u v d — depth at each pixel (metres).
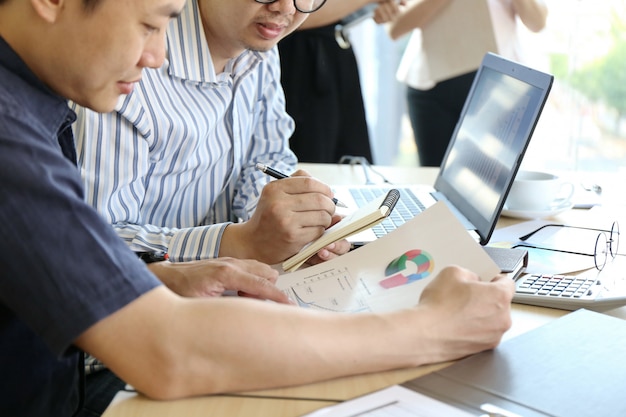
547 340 0.99
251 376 0.88
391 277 1.13
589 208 1.69
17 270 0.82
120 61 0.90
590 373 0.90
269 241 1.33
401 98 3.70
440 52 2.85
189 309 0.87
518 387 0.88
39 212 0.83
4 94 0.88
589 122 3.17
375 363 0.91
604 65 3.12
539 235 1.48
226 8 1.52
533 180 1.65
